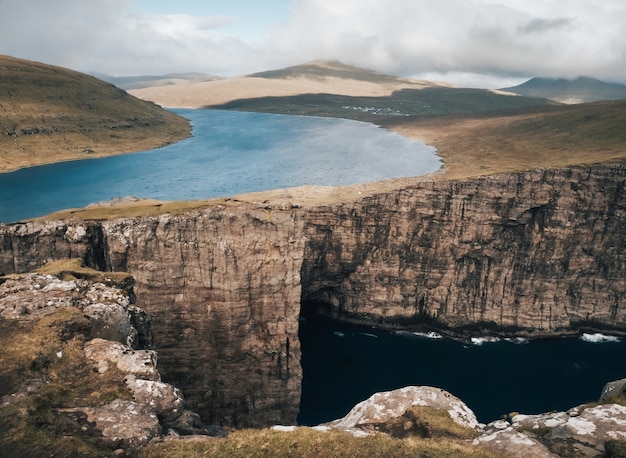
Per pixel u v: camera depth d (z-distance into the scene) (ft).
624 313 449.89
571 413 114.21
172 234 298.56
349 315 466.70
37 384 109.81
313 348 407.64
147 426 102.22
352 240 440.86
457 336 443.73
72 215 314.55
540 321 452.76
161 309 299.17
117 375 121.29
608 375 373.81
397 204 440.86
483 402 328.49
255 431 111.65
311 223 427.74
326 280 455.63
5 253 282.77
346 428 114.93
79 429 98.32
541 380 362.53
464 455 98.37
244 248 306.96
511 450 99.96
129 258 295.28
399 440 105.70
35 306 143.43
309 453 99.35
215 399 305.73
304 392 334.65
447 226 443.73
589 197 430.20
